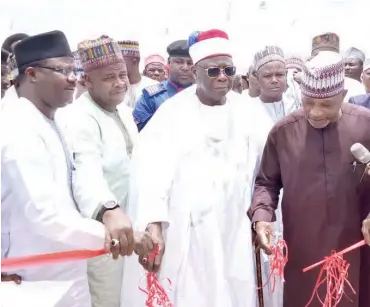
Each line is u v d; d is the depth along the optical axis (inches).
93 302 108.1
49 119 93.0
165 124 112.5
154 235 103.6
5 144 84.8
